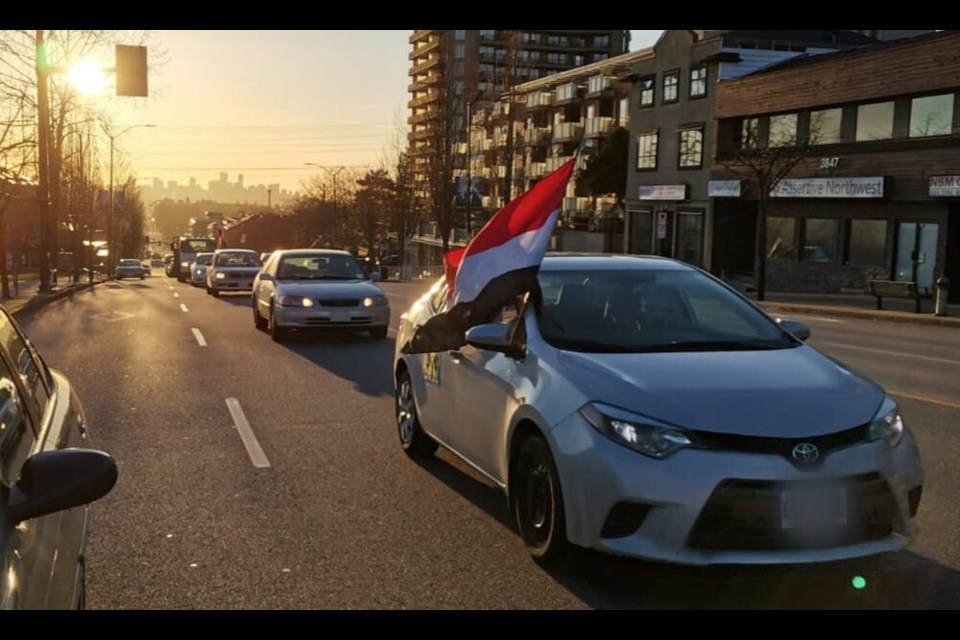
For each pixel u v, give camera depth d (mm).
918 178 30797
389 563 5043
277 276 16922
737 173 37969
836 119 34812
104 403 9805
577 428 4566
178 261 59906
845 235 34969
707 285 6172
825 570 4602
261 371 12219
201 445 7824
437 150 64312
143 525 5672
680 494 4195
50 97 34594
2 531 2318
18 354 3750
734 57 41281
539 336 5371
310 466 7117
